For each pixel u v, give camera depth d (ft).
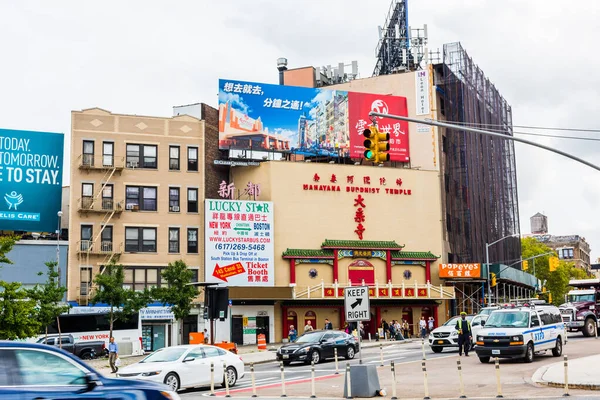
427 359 121.90
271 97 236.84
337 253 229.86
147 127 216.13
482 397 71.72
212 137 228.63
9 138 212.84
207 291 132.57
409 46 291.38
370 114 82.94
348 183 236.84
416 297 232.12
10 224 209.67
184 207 216.54
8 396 38.04
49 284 157.17
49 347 40.65
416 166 255.91
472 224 276.21
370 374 77.51
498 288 290.15
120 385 41.93
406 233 241.96
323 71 298.97
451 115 269.03
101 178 209.77
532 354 104.83
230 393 88.12
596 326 157.79
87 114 211.20
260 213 221.46
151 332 203.10
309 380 99.45
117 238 208.54
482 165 299.58
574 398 66.39
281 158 246.68
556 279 449.48
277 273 223.51
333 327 226.58
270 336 217.97
